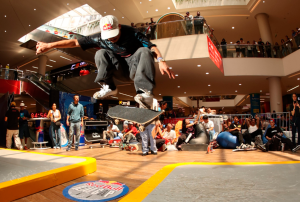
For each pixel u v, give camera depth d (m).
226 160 3.59
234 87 16.59
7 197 1.40
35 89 12.14
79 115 6.18
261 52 12.91
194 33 9.97
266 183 1.32
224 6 16.14
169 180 1.50
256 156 4.24
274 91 12.88
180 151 5.59
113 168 2.77
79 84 17.75
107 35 1.56
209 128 6.69
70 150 6.20
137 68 1.51
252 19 17.36
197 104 29.28
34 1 12.85
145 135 4.61
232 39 21.16
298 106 5.66
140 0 15.61
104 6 15.78
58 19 20.98
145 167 2.87
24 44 17.53
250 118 7.67
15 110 6.73
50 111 7.05
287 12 15.89
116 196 1.49
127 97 20.98
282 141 5.26
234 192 1.16
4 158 2.51
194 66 11.01
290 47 12.31
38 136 7.04
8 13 13.65
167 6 16.34
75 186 1.73
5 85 13.58
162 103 5.53
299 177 1.46
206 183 1.38
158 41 10.40
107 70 1.71
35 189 1.60
